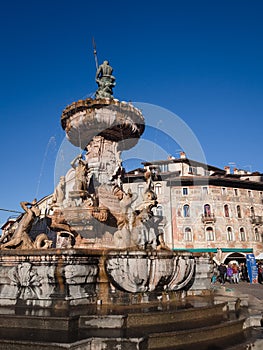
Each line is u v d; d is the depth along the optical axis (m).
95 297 5.56
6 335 3.80
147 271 5.95
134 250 5.97
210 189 29.23
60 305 4.95
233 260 29.22
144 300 5.78
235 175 33.06
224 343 4.23
